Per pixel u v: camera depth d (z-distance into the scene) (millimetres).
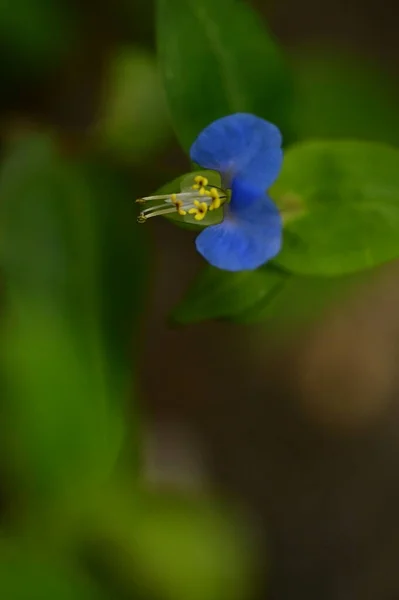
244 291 372
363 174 375
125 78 430
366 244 375
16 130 436
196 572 439
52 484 397
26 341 397
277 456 494
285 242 375
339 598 487
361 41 487
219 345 490
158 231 480
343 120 440
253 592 470
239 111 381
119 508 431
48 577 416
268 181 362
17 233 405
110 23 436
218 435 491
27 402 395
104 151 419
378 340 497
